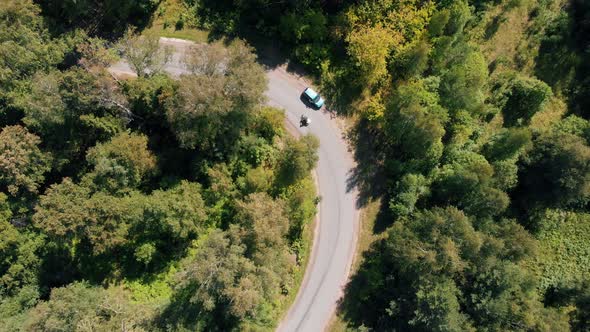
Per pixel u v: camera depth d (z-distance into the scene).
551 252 79.44
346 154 72.56
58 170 64.44
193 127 59.72
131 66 67.19
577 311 74.75
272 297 60.81
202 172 65.31
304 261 69.25
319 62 72.56
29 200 63.00
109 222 58.34
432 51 71.31
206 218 62.50
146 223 60.44
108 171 60.09
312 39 72.44
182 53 72.94
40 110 58.91
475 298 63.31
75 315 53.19
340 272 69.50
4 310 59.56
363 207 71.62
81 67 65.50
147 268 64.19
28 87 63.53
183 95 56.12
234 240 56.03
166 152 66.69
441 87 70.50
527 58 83.62
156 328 54.41
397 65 71.50
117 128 64.31
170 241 64.62
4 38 61.53
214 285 53.53
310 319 67.75
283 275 61.00
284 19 70.38
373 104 69.81
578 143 71.19
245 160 67.12
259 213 56.72
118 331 52.50
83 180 60.88
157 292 62.94
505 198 67.31
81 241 64.88
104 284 63.19
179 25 74.25
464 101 69.75
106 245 58.53
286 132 71.31
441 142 70.50
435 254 61.16
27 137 60.25
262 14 73.69
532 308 64.25
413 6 70.44
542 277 77.88
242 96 58.84
